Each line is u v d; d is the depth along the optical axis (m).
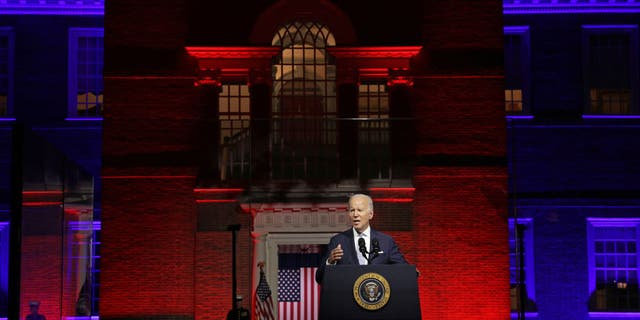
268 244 26.97
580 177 30.16
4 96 30.88
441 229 27.59
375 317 10.72
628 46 30.97
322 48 28.66
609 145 30.25
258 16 28.28
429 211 27.67
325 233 26.95
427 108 28.03
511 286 30.12
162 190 27.56
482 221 27.67
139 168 27.56
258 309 26.81
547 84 30.56
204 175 27.33
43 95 30.72
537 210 30.02
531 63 30.59
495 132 27.95
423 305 27.36
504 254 27.56
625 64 30.89
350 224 26.89
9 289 16.08
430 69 28.16
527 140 30.16
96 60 31.12
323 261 12.04
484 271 27.52
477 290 27.47
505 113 29.41
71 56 31.00
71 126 30.53
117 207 27.44
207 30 28.16
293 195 26.92
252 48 28.00
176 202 27.55
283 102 28.67
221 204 27.52
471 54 28.22
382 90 28.78
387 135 28.52
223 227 27.44
